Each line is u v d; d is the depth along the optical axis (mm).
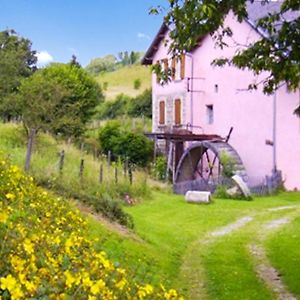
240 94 29688
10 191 7406
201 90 33031
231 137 30344
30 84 23297
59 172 15586
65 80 35469
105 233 10328
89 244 6234
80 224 8117
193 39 7930
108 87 72938
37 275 4168
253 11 29016
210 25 7863
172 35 8148
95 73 97250
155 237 13375
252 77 28719
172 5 7809
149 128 44250
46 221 6625
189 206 20219
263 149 28141
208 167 31766
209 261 11781
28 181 9117
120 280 4617
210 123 32312
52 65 38719
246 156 29297
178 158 33938
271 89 9578
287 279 10094
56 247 5133
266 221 17531
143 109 53281
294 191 26859
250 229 16094
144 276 6461
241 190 23531
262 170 28188
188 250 13055
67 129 27391
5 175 8242
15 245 4516
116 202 13617
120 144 34094
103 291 4164
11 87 27047
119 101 56500
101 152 33156
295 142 26906
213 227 16406
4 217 4512
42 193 8969
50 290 3975
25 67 41562
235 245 13680
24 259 4355
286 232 15312
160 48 35625
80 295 4023
